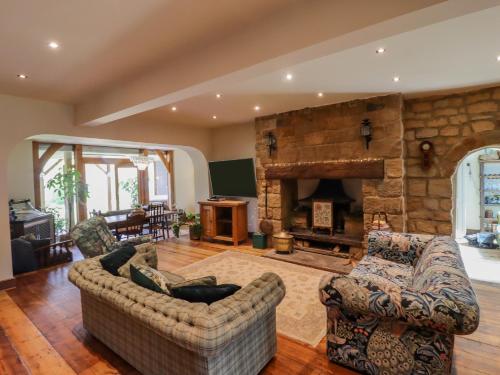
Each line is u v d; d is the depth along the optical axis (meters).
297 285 3.40
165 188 9.86
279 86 3.41
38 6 1.77
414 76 3.12
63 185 6.48
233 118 5.36
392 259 2.95
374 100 3.97
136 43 2.32
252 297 1.75
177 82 2.64
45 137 4.32
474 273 3.71
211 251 5.11
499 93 3.53
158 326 1.58
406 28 1.65
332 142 4.38
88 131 4.33
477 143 3.69
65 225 6.69
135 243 3.77
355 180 4.88
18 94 3.56
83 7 1.79
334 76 3.09
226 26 2.10
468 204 5.97
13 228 4.55
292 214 5.29
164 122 5.50
